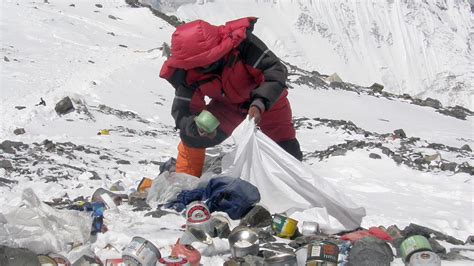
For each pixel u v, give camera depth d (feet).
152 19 157.07
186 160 22.35
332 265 14.14
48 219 15.65
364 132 55.57
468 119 92.99
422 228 18.25
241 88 21.02
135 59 92.58
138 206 20.42
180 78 20.63
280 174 20.03
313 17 484.33
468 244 18.53
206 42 19.54
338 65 475.31
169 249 15.78
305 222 17.95
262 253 15.35
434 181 31.24
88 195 23.43
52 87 62.90
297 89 92.48
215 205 19.44
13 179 26.40
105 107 55.88
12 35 97.45
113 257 15.28
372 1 528.22
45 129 44.70
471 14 557.74
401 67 511.40
